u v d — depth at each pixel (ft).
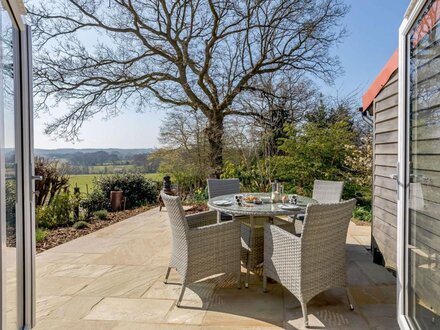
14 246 6.22
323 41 28.40
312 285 7.38
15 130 6.37
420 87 6.60
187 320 7.38
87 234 16.26
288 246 7.71
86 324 7.23
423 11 6.25
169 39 27.25
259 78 30.01
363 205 22.63
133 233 16.31
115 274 10.45
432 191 5.98
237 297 8.63
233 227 9.05
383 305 8.11
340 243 7.83
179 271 8.58
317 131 24.54
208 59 28.30
